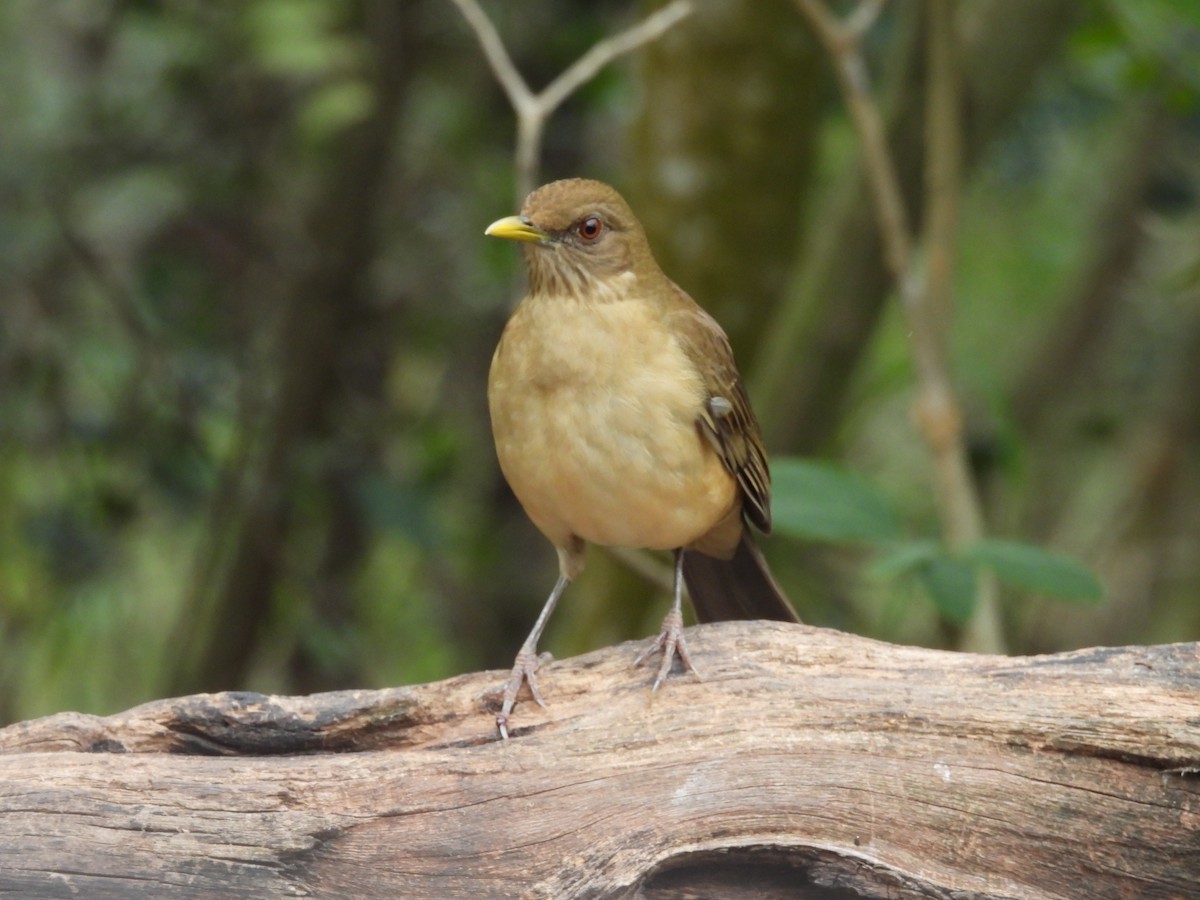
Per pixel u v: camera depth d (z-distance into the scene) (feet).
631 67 42.70
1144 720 20.70
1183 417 50.06
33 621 46.16
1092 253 49.24
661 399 23.52
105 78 45.60
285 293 45.39
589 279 23.90
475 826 20.47
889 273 36.40
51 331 44.16
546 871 20.38
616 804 20.72
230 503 44.93
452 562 49.55
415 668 52.24
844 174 39.52
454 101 47.14
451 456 47.09
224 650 45.19
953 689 21.30
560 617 49.49
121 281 46.11
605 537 24.79
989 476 46.03
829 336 36.55
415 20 44.21
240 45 44.04
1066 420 51.11
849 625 46.50
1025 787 20.71
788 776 20.84
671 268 39.47
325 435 45.65
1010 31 36.27
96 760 20.38
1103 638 51.62
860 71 32.40
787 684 21.56
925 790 20.74
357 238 44.60
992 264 58.23
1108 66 43.32
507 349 24.03
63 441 44.62
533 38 46.09
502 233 23.84
